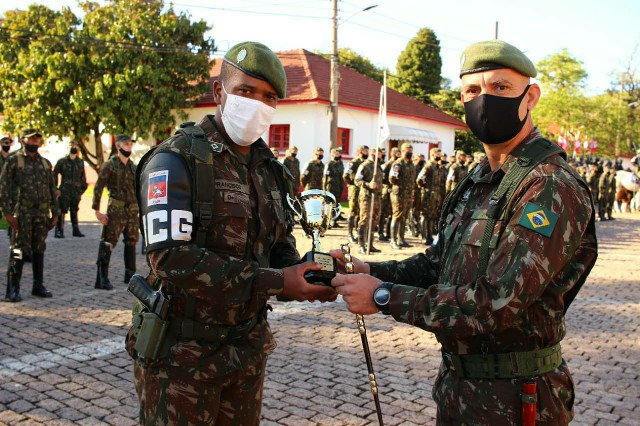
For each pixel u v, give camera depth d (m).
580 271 2.04
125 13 21.53
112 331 5.75
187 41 22.48
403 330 6.05
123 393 4.23
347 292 2.05
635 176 24.56
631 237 15.57
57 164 12.66
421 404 4.18
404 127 26.14
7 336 5.50
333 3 19.41
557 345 2.06
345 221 17.16
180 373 2.15
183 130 2.24
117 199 7.64
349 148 24.17
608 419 4.04
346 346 5.48
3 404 3.98
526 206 1.86
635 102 46.91
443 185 13.59
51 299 7.04
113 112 21.44
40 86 20.72
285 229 2.52
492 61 2.02
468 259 2.00
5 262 9.52
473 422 2.00
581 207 1.89
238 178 2.28
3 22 22.45
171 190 2.08
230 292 2.06
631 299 7.80
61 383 4.38
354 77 27.38
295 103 22.48
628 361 5.25
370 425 3.83
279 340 5.62
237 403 2.31
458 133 36.56
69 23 21.59
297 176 15.76
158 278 2.29
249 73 2.23
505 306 1.78
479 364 2.00
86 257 10.20
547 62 43.25
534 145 2.01
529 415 1.91
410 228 14.44
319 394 4.32
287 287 2.14
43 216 7.01
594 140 39.91
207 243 2.18
